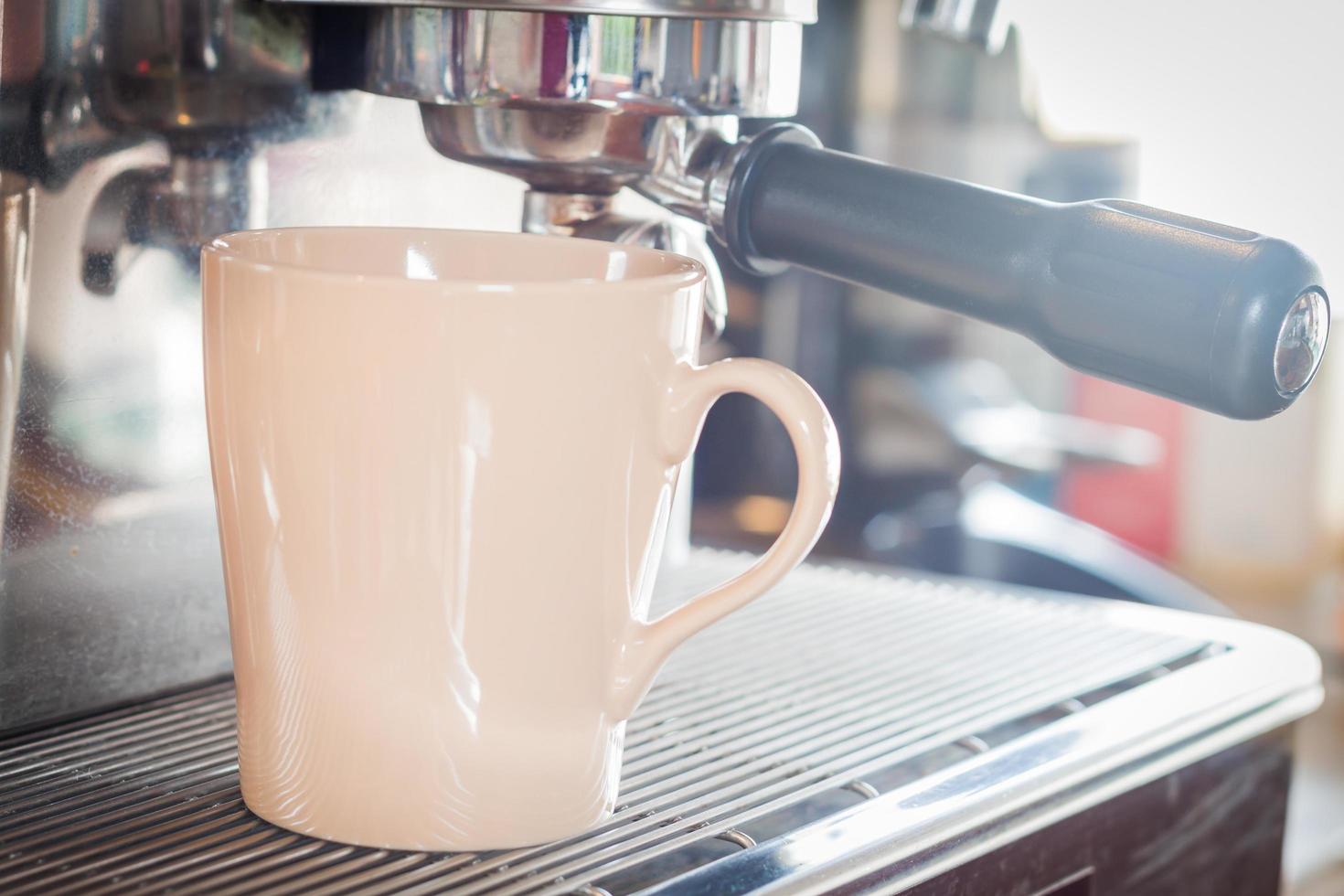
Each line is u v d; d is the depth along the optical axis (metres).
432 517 0.31
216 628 0.45
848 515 1.17
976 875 0.36
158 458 0.43
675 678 0.45
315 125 0.45
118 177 0.41
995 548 1.00
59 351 0.40
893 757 0.39
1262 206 0.72
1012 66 1.12
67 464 0.41
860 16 1.14
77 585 0.41
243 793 0.35
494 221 0.50
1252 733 0.44
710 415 1.12
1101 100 0.75
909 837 0.34
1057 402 1.36
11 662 0.40
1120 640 0.50
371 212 0.47
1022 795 0.37
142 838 0.33
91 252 0.40
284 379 0.30
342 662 0.32
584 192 0.44
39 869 0.32
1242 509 1.39
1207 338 0.32
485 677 0.32
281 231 0.35
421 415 0.30
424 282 0.30
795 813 0.37
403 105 0.47
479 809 0.33
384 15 0.39
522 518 0.31
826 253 0.39
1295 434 1.35
